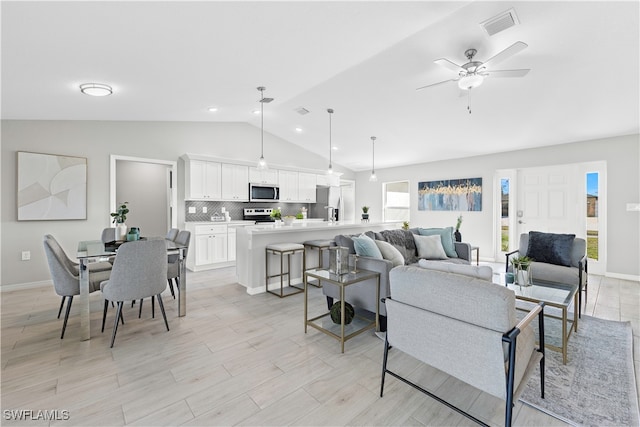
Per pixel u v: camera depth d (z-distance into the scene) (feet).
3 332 8.61
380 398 5.79
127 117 14.96
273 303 11.37
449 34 8.84
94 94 10.30
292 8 6.75
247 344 8.00
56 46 6.87
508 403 4.23
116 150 15.49
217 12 6.43
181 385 6.17
